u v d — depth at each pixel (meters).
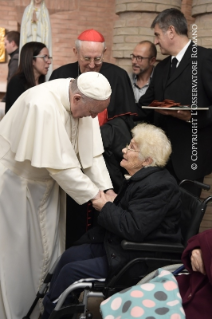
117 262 2.54
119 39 5.23
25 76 4.09
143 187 2.58
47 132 2.77
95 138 3.19
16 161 2.96
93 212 3.70
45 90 2.84
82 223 3.70
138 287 2.07
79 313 2.61
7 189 2.94
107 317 1.99
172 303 1.98
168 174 2.70
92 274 2.62
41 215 3.14
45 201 3.14
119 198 2.77
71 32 8.15
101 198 2.84
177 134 3.66
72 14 8.06
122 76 3.91
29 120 2.77
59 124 2.79
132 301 1.99
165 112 3.35
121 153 3.47
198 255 2.18
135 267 2.54
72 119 2.94
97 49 3.59
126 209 2.65
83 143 3.10
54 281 2.85
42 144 2.76
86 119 3.08
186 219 2.85
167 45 3.65
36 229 3.12
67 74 3.94
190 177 3.65
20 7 8.21
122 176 3.52
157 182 2.58
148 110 3.99
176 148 3.66
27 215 3.06
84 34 3.63
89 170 3.18
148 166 2.69
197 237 2.23
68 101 2.82
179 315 1.92
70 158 2.83
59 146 2.78
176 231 2.69
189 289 2.21
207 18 4.48
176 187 2.63
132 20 5.12
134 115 3.80
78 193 2.86
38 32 6.52
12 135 2.90
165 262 2.52
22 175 3.01
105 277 2.62
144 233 2.50
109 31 8.16
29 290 3.12
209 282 2.15
